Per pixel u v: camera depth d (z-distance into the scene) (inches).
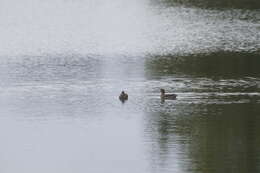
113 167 2496.3
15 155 2645.2
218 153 2608.3
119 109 3230.8
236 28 6294.3
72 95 3526.1
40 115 3159.5
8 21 7391.7
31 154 2652.6
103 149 2684.5
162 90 3395.7
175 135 2822.3
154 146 2701.8
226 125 2925.7
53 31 6550.2
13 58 4783.5
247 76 3922.2
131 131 2893.7
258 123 2950.3
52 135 2869.1
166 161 2539.4
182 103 3307.1
